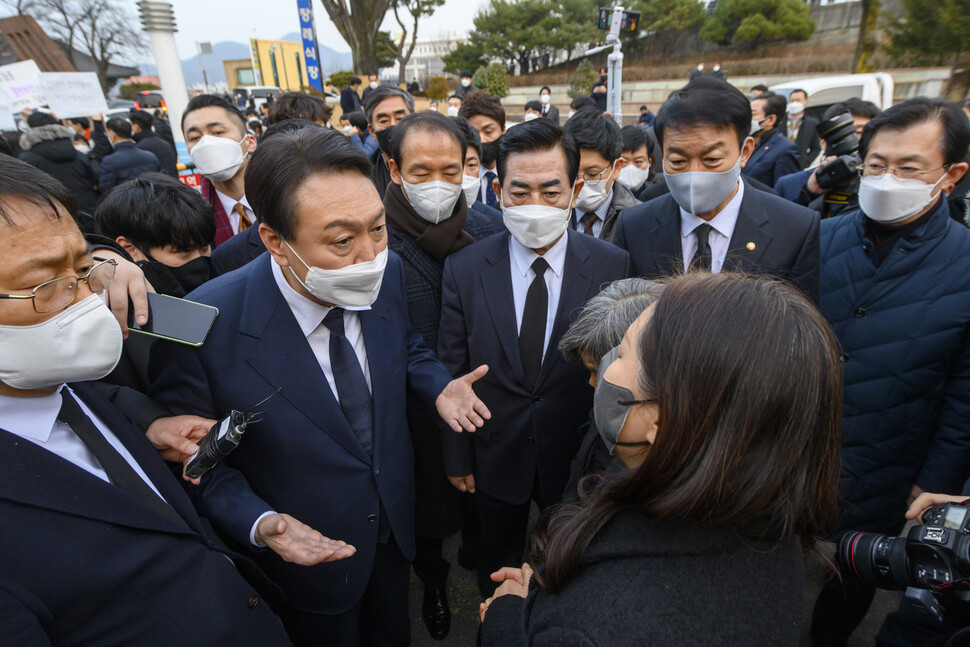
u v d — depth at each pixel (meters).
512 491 1.73
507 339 1.65
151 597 0.86
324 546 1.05
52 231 0.79
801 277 1.65
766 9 18.67
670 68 20.11
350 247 1.10
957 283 1.54
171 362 1.18
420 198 1.76
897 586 1.04
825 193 2.37
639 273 1.90
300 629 1.42
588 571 0.71
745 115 1.53
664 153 1.67
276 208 1.04
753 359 0.60
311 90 14.45
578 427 1.71
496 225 2.34
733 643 0.60
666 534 0.67
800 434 0.61
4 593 0.68
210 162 2.29
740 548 0.65
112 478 0.91
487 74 17.78
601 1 24.03
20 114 7.39
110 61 29.88
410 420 1.81
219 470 1.21
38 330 0.79
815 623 1.83
